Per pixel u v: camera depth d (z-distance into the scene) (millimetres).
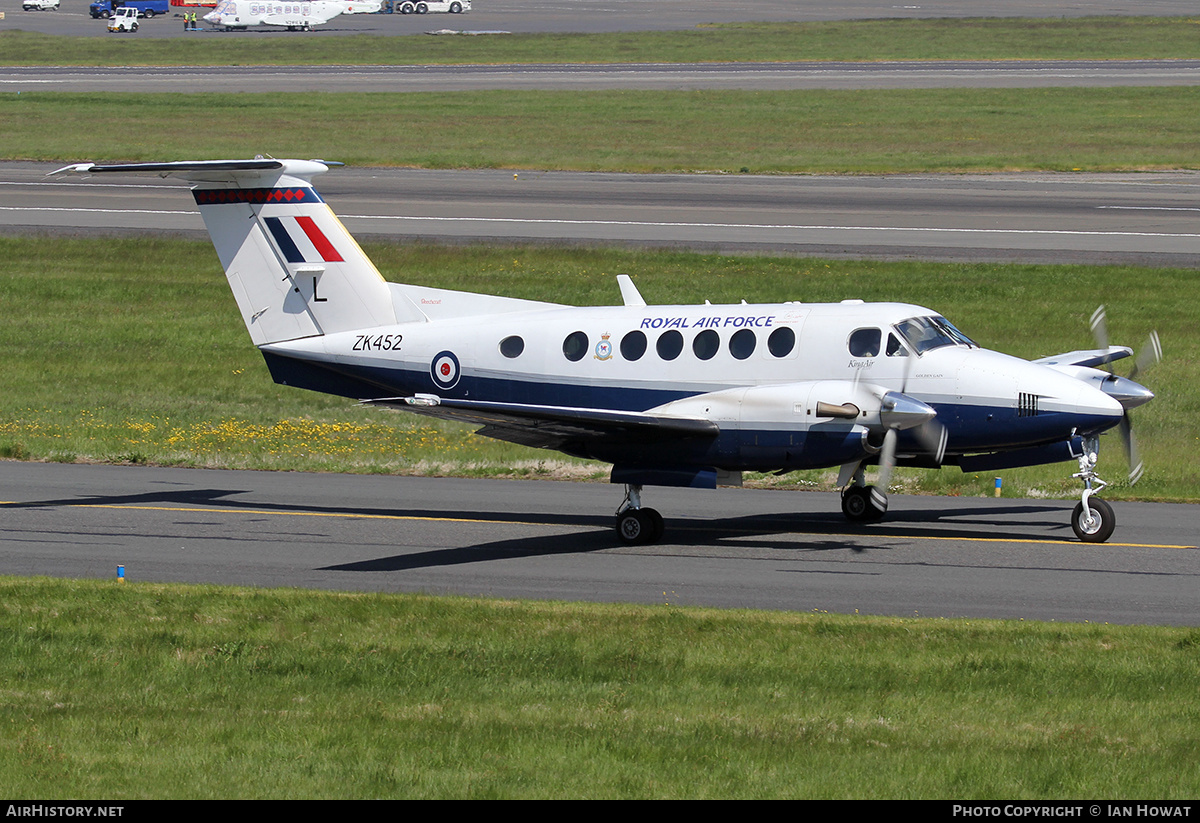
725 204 171375
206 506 68750
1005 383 59062
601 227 156750
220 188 70750
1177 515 66938
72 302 129750
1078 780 30625
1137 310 118438
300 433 89688
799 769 31422
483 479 78062
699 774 31109
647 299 124000
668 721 35031
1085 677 38812
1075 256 139000
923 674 39250
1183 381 98375
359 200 173625
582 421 57656
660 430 59750
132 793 29984
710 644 42781
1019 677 38812
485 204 171625
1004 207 167375
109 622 45656
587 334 65250
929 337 61250
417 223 159250
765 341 62250
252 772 31203
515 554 58781
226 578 54062
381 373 69750
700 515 68125
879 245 145250
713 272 134125
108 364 109750
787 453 58906
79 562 56406
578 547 60250
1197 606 48938
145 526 63719
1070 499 71812
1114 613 48000
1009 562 56438
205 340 118062
